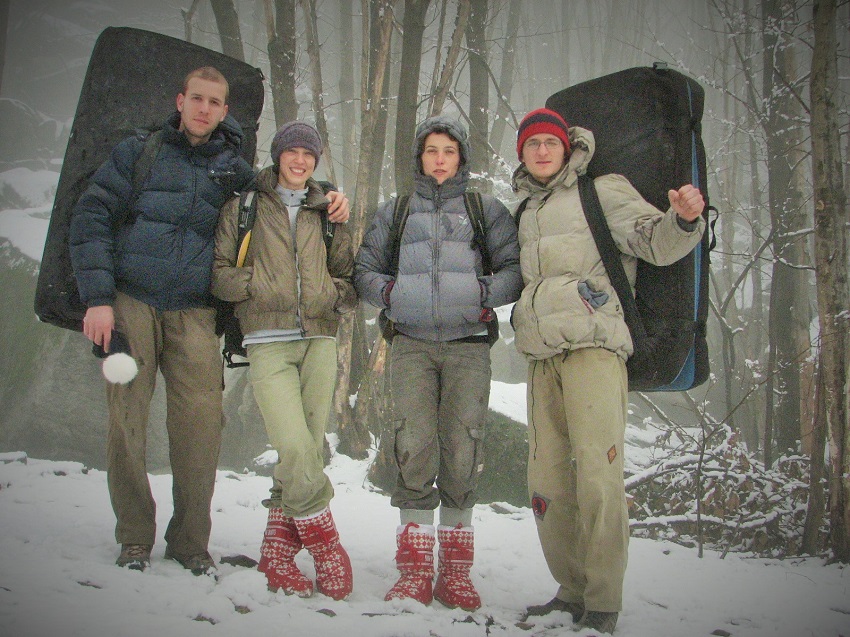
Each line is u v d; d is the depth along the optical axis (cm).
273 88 815
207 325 331
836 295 580
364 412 759
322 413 320
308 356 322
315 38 825
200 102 318
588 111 345
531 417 317
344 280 335
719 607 353
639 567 427
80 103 342
